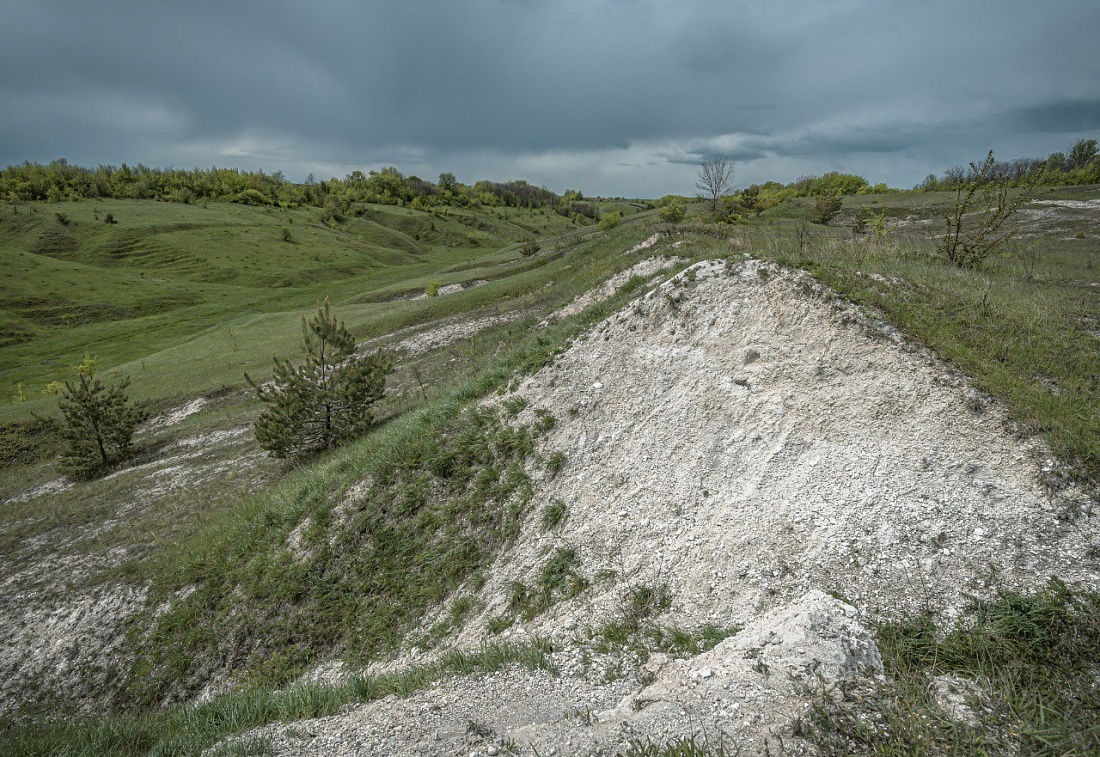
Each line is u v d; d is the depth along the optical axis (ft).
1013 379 23.75
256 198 517.96
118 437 83.56
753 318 31.76
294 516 39.93
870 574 18.83
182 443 85.61
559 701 16.70
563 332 43.19
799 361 28.12
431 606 28.84
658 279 42.11
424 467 36.32
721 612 20.12
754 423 27.04
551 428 34.27
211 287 285.23
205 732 18.86
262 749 15.26
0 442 101.04
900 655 15.24
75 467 82.07
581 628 22.18
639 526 26.27
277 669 29.99
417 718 16.24
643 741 12.69
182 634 35.68
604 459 30.86
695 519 25.05
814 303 29.86
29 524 62.03
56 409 115.34
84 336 200.64
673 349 33.81
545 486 31.19
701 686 14.55
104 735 22.66
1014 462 20.53
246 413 91.91
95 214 369.91
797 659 14.37
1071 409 21.99
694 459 27.61
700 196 143.95
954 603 16.98
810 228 100.01
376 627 29.14
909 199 189.37
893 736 11.79
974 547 18.48
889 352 26.11
